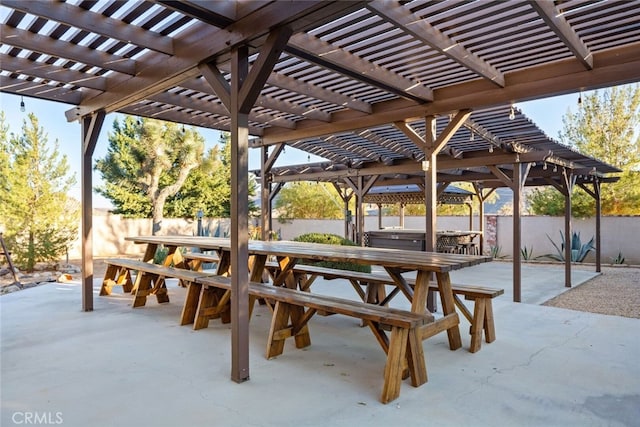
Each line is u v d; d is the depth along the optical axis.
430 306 4.67
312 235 8.64
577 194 12.40
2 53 3.50
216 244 4.78
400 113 4.72
